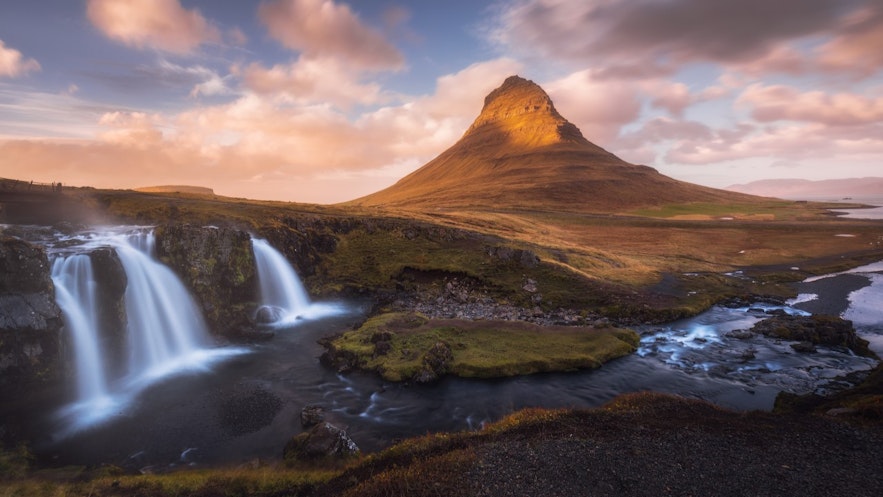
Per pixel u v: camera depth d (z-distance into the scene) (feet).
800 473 59.88
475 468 62.80
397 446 75.00
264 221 253.65
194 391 116.26
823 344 153.28
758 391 112.68
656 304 199.11
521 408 104.37
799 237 439.22
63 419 100.48
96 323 127.24
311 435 83.30
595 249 336.49
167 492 64.69
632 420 79.82
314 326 179.32
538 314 188.44
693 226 515.91
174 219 241.76
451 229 309.22
